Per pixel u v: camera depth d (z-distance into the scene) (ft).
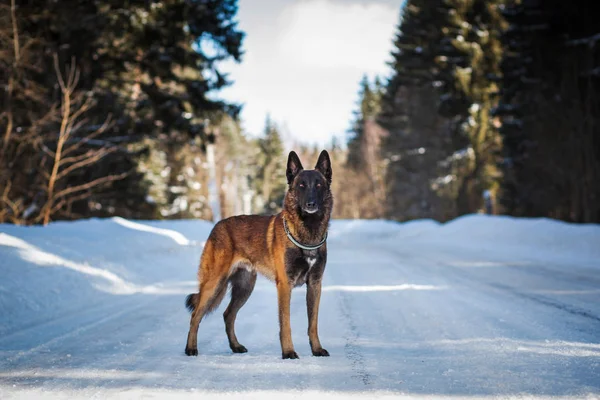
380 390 13.52
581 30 84.12
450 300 28.50
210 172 169.37
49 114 56.13
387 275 40.96
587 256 48.16
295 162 19.60
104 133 71.67
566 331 20.29
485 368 15.37
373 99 276.62
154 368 16.16
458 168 139.33
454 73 122.62
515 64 98.37
